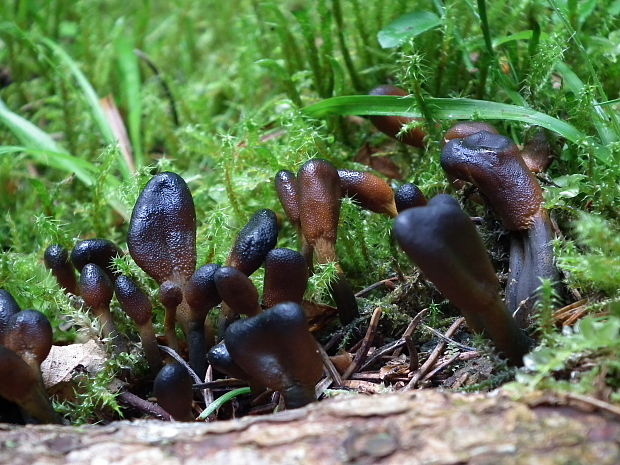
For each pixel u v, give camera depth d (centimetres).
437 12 27
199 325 21
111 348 21
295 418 18
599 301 21
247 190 26
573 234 22
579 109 23
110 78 34
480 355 21
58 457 18
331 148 26
